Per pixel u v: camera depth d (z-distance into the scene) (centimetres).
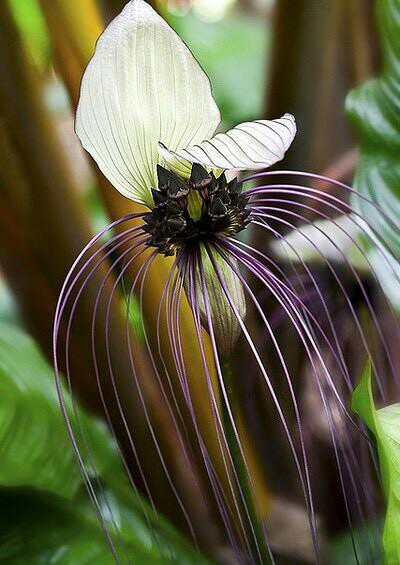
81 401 103
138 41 81
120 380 101
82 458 100
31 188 99
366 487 98
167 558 99
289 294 90
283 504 106
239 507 88
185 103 83
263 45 173
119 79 82
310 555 103
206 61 167
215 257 83
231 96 162
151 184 84
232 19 203
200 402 100
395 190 105
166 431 102
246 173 110
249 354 105
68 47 98
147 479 103
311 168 110
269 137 78
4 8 96
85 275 100
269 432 107
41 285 101
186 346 99
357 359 105
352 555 102
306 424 107
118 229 100
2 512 100
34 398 98
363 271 100
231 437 84
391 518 84
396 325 101
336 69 114
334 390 85
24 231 100
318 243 101
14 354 100
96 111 82
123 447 103
